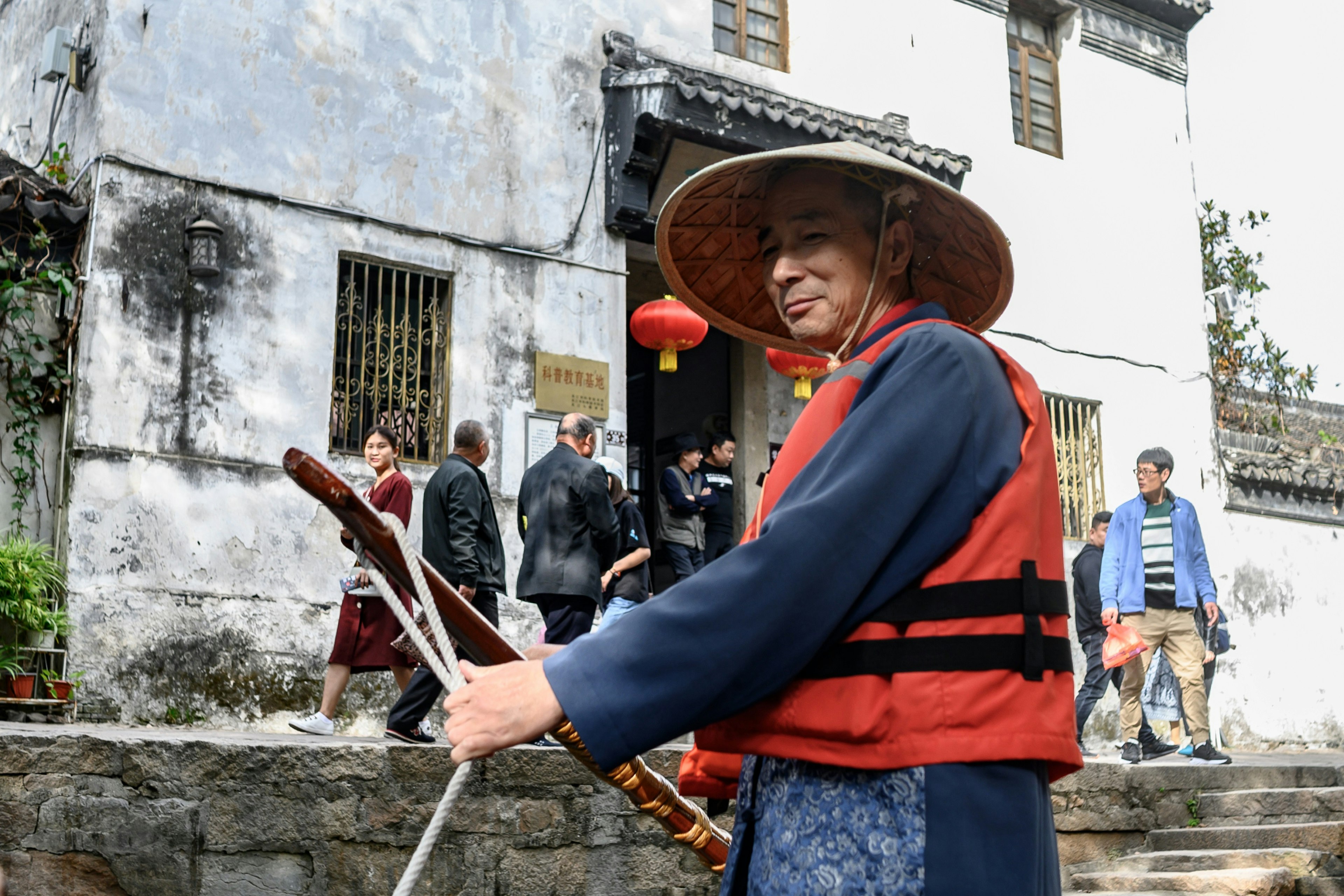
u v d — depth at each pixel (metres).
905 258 1.83
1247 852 6.08
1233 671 12.05
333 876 4.63
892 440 1.44
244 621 7.74
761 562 1.37
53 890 4.28
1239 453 12.73
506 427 8.95
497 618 6.62
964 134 11.75
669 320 9.58
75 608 7.23
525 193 9.30
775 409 11.22
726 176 1.96
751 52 10.78
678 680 1.34
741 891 1.57
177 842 4.42
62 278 7.52
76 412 7.48
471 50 9.25
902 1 11.61
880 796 1.40
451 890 4.77
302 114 8.54
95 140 7.92
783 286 1.82
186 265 7.97
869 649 1.40
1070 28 12.70
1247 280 14.22
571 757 5.08
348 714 7.98
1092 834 6.48
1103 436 11.96
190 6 8.25
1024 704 1.39
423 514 6.45
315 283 8.40
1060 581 1.51
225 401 7.95
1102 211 12.47
